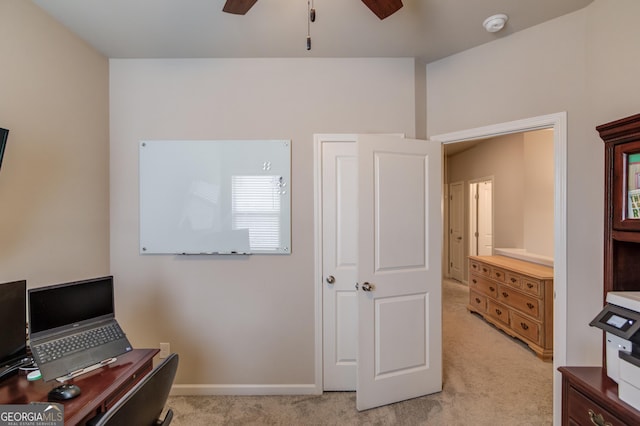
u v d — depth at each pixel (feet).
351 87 7.42
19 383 3.96
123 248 7.38
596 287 5.65
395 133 7.42
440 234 7.35
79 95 6.43
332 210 7.47
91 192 6.77
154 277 7.41
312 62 7.43
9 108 4.96
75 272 6.32
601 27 5.41
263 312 7.41
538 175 12.44
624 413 3.63
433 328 7.26
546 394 7.22
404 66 7.46
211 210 7.37
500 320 11.05
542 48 6.17
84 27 6.11
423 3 5.50
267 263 7.43
